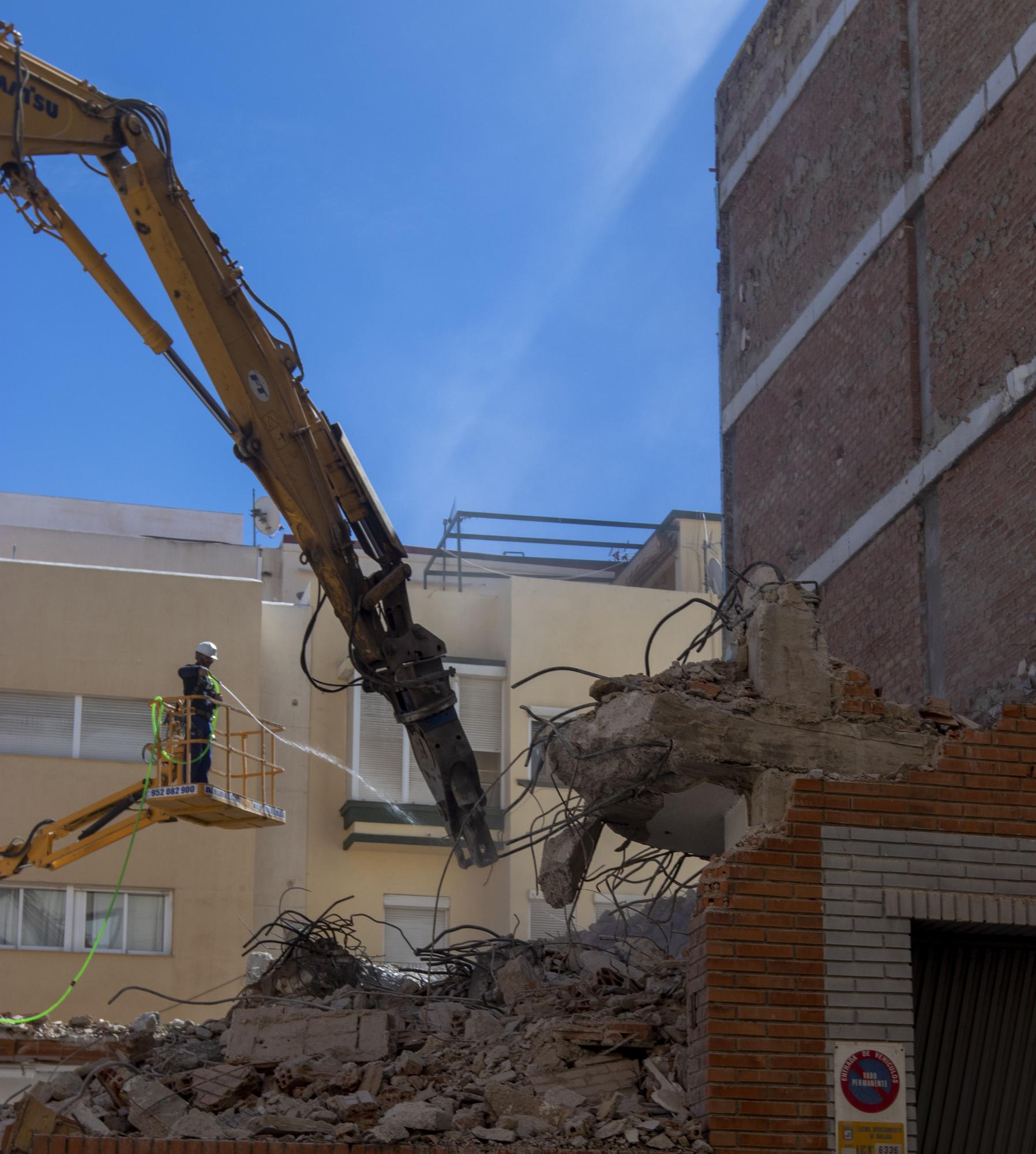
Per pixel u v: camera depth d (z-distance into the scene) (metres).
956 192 16.83
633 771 12.20
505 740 29.20
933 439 16.69
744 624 12.53
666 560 36.00
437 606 30.67
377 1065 11.86
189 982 26.31
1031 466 14.95
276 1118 10.65
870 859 11.36
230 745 27.84
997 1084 11.96
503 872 28.31
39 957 25.95
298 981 15.09
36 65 15.59
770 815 11.59
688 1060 11.23
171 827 27.16
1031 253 15.41
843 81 19.50
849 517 18.23
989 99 16.34
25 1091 12.52
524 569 38.38
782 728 11.89
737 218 22.25
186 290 15.93
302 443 16.08
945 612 16.12
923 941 11.94
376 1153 10.35
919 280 17.48
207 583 28.58
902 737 11.96
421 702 16.22
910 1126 10.77
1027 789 11.72
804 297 19.97
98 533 37.56
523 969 14.14
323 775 28.84
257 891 27.88
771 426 20.45
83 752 27.30
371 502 16.38
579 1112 10.92
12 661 27.30
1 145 15.27
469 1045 12.54
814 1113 10.70
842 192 19.27
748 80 22.25
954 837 11.51
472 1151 10.39
